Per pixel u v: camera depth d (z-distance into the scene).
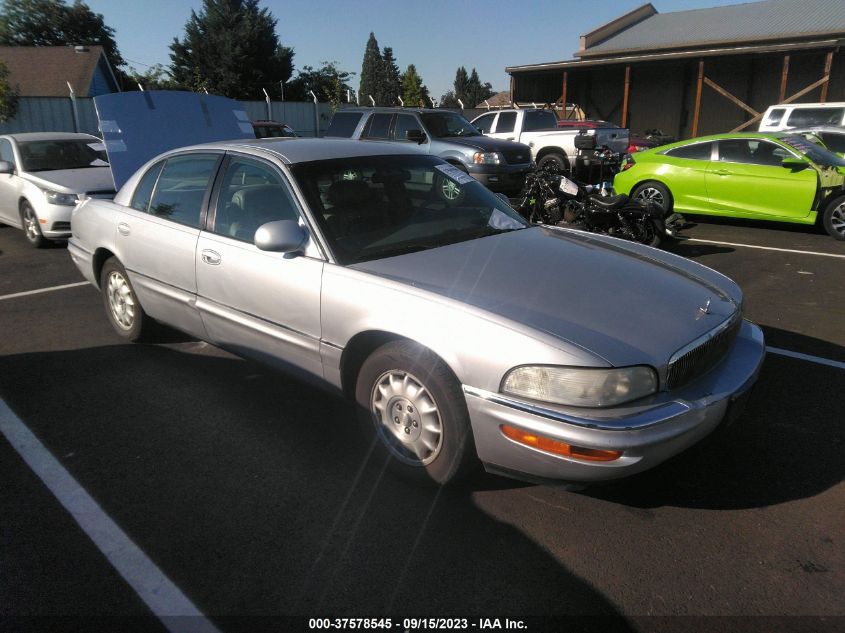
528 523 2.97
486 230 3.90
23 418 4.02
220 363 4.85
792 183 9.39
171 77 47.97
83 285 7.11
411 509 3.08
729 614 2.43
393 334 3.12
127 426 3.91
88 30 52.00
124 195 4.91
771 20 30.38
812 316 5.85
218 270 3.93
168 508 3.11
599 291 3.12
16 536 2.91
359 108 13.91
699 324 3.00
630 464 2.57
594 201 8.27
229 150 4.12
